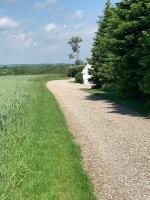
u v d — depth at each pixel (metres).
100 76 47.66
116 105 27.72
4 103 20.06
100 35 49.19
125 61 28.06
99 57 49.41
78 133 16.55
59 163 11.01
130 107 26.11
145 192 9.09
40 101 29.19
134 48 26.92
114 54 29.44
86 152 13.00
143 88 23.45
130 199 8.66
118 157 12.23
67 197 8.44
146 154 12.55
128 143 14.24
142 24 26.47
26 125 15.78
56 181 9.44
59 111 23.53
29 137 13.68
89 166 11.27
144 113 22.72
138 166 11.20
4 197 7.87
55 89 49.25
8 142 12.02
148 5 24.56
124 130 17.00
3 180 8.70
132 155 12.45
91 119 20.66
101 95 37.34
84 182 9.46
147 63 22.98
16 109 19.45
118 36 28.22
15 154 10.97
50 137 14.82
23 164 10.07
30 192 8.65
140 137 15.31
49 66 139.38
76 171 10.30
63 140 14.47
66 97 35.59
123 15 28.47
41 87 50.44
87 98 34.41
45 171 10.20
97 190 9.24
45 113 21.95
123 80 29.19
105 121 19.83
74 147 13.41
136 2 28.27
